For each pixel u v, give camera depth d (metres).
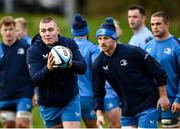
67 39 24.50
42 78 23.27
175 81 26.70
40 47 24.06
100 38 23.94
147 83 24.16
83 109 29.30
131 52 23.86
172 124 27.27
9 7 77.44
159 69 23.89
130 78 24.02
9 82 31.55
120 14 75.19
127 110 24.48
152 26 26.73
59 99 24.34
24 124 31.61
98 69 24.61
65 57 23.05
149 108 24.11
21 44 31.55
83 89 29.05
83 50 28.94
